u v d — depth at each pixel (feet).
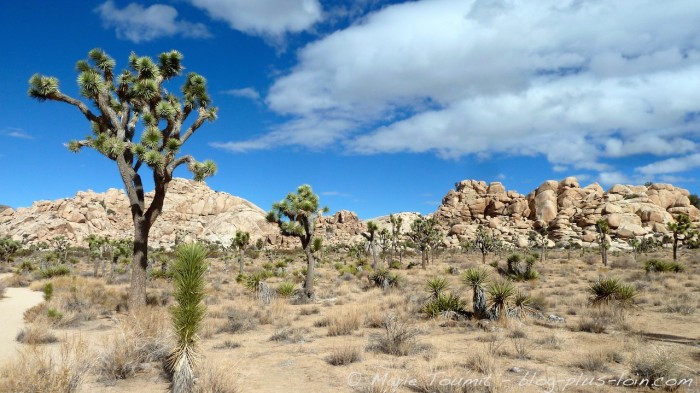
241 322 40.37
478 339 32.81
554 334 33.01
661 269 90.17
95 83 42.55
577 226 312.50
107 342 26.58
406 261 195.72
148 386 21.74
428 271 121.70
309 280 68.33
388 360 27.20
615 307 43.45
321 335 37.17
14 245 175.83
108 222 423.64
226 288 80.18
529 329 35.99
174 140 42.22
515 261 91.30
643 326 36.22
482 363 24.25
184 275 20.44
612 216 293.84
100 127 45.39
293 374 24.53
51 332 33.30
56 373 19.22
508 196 391.65
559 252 243.19
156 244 392.88
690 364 24.18
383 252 198.08
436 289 50.75
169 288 72.69
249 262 206.49
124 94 45.57
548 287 71.61
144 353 25.64
